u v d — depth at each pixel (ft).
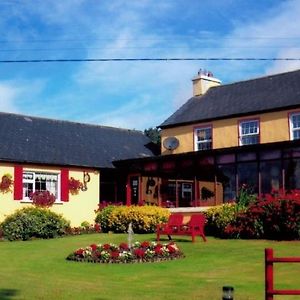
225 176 88.58
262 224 64.54
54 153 87.45
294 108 81.30
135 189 96.32
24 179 83.20
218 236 70.33
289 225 61.62
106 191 96.22
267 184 82.07
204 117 92.48
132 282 37.73
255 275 40.19
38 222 76.74
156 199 97.04
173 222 66.85
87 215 89.40
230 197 87.92
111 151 97.45
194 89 103.35
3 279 38.96
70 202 87.56
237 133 87.76
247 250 53.98
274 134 83.30
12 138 85.71
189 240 65.87
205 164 79.41
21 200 81.87
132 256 48.34
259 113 85.46
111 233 82.74
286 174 80.23
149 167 87.30
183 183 99.55
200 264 46.24
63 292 33.17
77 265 46.83
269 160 71.67
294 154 68.90
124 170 92.68
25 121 92.99
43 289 34.32
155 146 108.37
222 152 76.64
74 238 75.05
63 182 87.04
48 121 96.84
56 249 60.64
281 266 43.96
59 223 79.51
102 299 30.99
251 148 73.10
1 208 79.66
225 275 40.52
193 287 35.42
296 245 56.44
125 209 82.53
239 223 67.00
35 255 55.31
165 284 36.78
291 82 88.99
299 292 25.31
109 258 48.49
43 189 85.40
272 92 89.04
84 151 92.68
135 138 108.17
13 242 71.41
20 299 30.99
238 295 32.12
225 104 93.45
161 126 98.43
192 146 93.61
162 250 49.96
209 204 92.53
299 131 80.84
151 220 78.74
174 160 83.66
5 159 79.97
